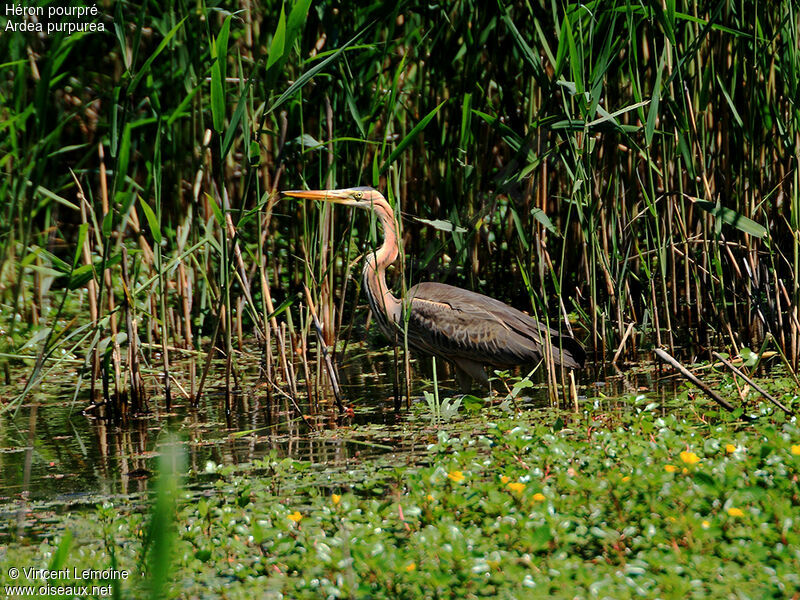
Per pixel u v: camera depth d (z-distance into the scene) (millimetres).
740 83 13578
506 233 17812
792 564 5965
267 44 13773
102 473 9984
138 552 6910
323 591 6125
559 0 13211
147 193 12828
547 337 11938
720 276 13242
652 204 12695
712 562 6043
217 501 8234
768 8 13516
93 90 16219
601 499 7406
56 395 13703
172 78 13062
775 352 12758
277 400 13086
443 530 6652
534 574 6152
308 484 9117
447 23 14141
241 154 17625
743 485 7070
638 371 13711
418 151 17062
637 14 12633
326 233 13820
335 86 13219
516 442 8516
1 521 8492
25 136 11328
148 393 13734
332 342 13773
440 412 11617
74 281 11445
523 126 14844
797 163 12328
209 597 6457
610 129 11820
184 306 15430
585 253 14359
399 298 13602
